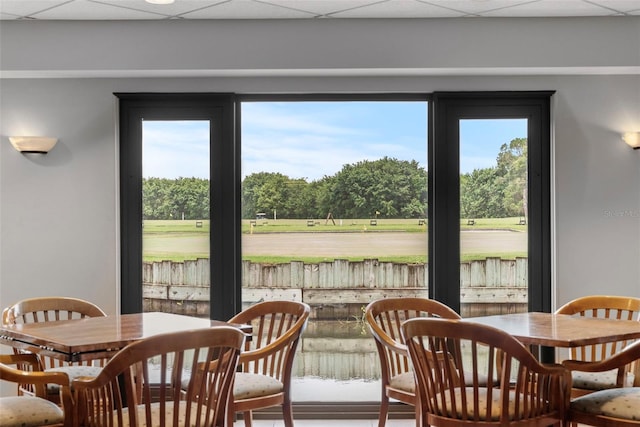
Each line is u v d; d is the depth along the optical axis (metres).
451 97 4.97
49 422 3.02
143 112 5.02
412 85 4.97
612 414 3.04
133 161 5.03
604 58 4.73
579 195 4.93
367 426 4.78
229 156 4.99
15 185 4.96
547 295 4.98
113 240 4.96
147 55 4.78
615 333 3.31
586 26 4.74
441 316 4.12
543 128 4.99
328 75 4.93
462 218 5.02
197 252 5.02
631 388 3.24
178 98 4.98
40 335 3.18
